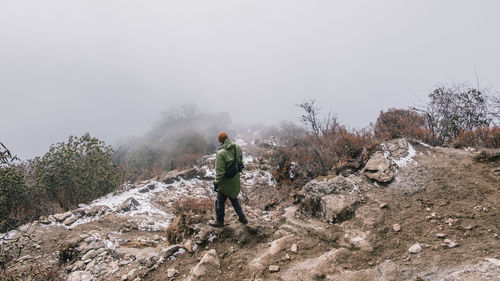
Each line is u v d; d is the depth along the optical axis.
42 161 10.34
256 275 3.27
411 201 4.16
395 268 2.76
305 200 4.77
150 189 11.10
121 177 11.84
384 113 8.57
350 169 6.01
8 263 4.97
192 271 3.53
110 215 7.74
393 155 5.50
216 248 4.04
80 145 10.96
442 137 6.84
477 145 5.82
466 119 6.96
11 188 8.90
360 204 4.33
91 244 5.43
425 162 5.10
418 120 7.52
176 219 4.96
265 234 4.26
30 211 9.31
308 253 3.51
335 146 7.55
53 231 6.56
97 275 4.16
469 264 2.59
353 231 3.72
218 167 4.02
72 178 10.34
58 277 4.39
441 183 4.40
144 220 7.59
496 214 3.42
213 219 4.67
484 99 7.00
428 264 2.76
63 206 10.18
